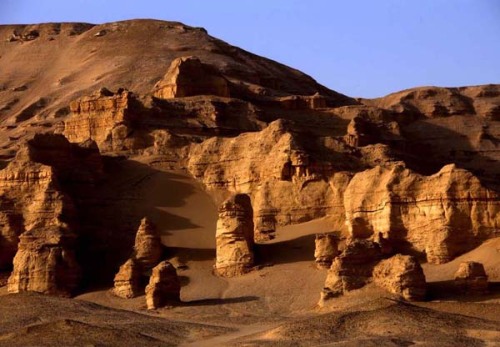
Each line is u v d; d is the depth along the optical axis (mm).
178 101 151000
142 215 127812
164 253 118562
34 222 120312
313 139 136500
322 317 82438
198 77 159375
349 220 116000
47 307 94062
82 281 115625
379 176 115938
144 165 138250
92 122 148625
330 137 139375
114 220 126875
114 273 117438
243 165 133500
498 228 107438
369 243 98875
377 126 160250
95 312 93938
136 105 147375
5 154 151500
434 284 98000
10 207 123125
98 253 121375
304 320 83188
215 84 159500
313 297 101938
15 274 113812
